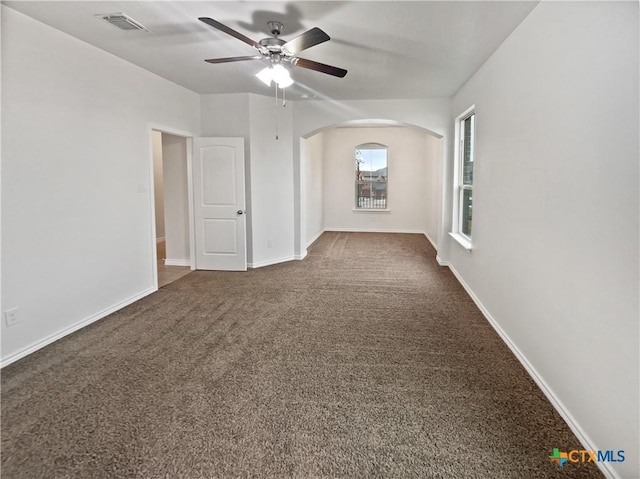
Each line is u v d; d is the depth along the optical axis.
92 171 3.43
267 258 5.84
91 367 2.66
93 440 1.92
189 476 1.70
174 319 3.58
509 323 2.98
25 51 2.75
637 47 1.48
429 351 2.92
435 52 3.46
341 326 3.42
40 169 2.90
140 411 2.16
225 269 5.47
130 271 4.01
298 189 6.07
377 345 3.03
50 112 2.97
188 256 5.75
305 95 5.32
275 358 2.81
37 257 2.90
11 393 2.33
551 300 2.24
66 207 3.15
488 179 3.58
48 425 2.04
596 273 1.77
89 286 3.44
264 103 5.47
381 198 9.45
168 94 4.59
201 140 5.26
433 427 2.03
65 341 3.08
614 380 1.64
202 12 2.70
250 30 3.01
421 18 2.74
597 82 1.76
